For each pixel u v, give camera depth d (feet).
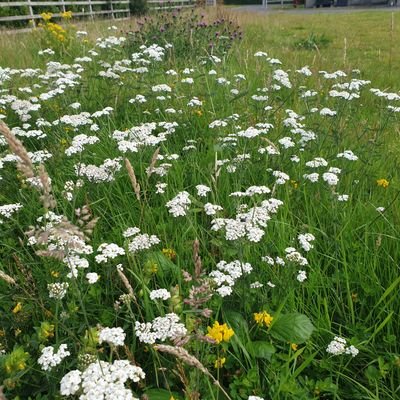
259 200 10.28
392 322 8.36
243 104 17.85
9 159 11.14
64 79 15.69
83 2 65.10
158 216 10.91
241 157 11.62
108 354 7.44
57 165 12.71
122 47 25.22
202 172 12.18
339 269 9.52
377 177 12.89
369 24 58.34
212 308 8.07
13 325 7.46
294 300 8.54
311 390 7.07
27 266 8.49
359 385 6.92
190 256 9.34
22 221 10.73
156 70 20.08
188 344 6.74
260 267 9.02
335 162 13.33
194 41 27.07
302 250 9.66
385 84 24.30
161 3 80.12
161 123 13.91
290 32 50.49
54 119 15.65
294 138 14.05
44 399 6.23
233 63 25.72
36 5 57.62
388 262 9.16
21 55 26.50
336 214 10.36
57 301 6.66
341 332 8.32
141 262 8.87
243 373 7.07
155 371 6.76
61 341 6.66
